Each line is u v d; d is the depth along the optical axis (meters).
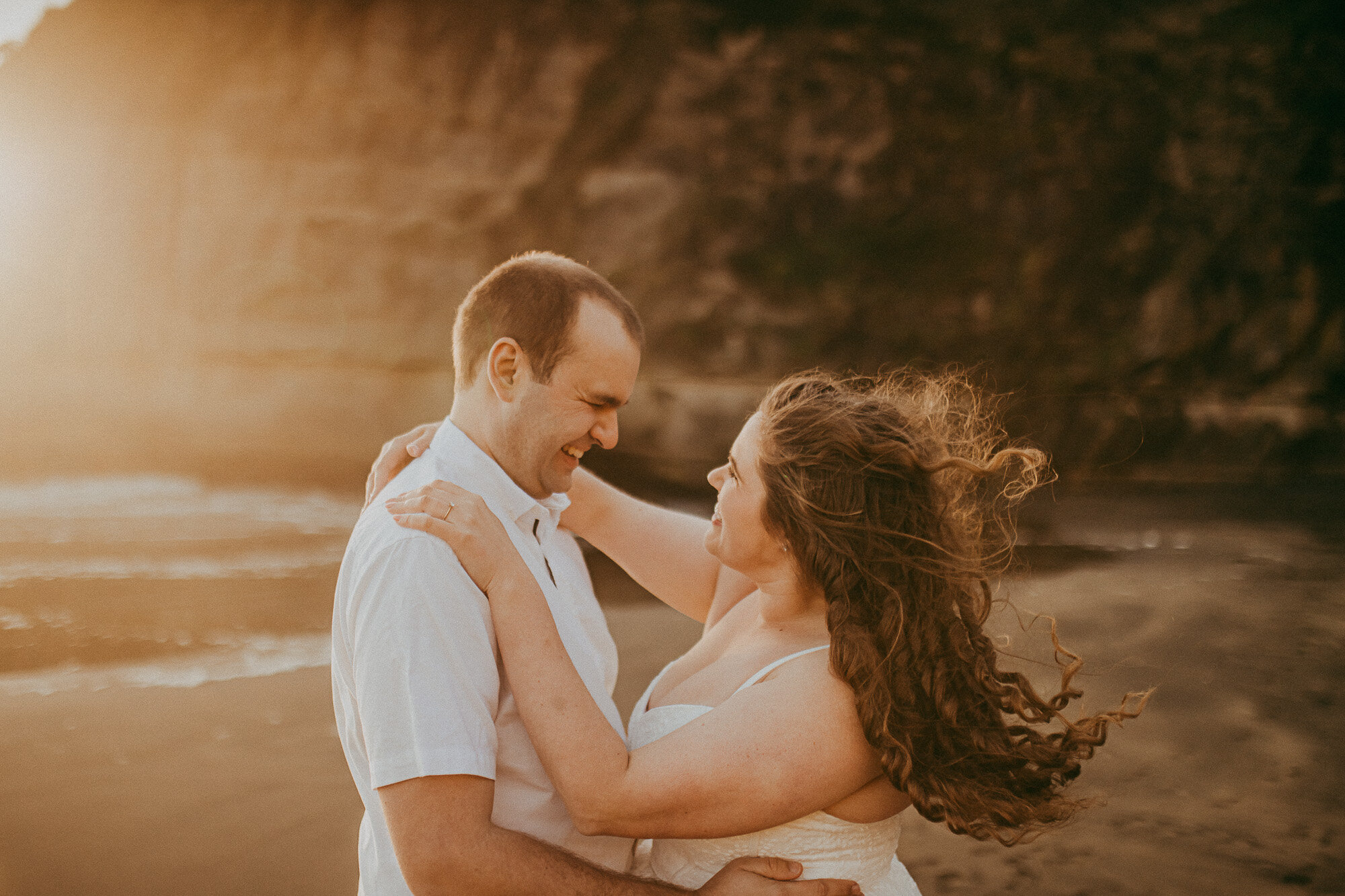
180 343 17.12
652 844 1.85
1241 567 9.41
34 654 6.41
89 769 4.38
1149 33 17.61
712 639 1.98
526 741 1.61
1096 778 4.20
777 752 1.50
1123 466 16.98
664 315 16.19
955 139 17.09
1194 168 17.62
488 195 16.55
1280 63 17.56
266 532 11.42
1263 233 17.78
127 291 17.30
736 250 16.39
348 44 16.62
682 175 16.48
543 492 1.81
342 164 16.64
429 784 1.42
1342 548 10.56
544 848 1.51
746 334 16.27
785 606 1.75
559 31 16.53
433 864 1.42
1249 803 3.94
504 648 1.56
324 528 11.80
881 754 1.50
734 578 2.13
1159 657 6.01
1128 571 9.14
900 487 1.65
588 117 16.55
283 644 6.75
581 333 1.68
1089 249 17.39
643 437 15.53
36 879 3.33
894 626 1.56
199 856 3.54
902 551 1.60
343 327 16.67
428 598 1.47
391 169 16.66
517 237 16.55
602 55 16.53
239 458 16.69
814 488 1.62
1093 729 1.69
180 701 5.40
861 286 16.66
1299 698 5.25
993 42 17.31
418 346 16.56
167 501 13.75
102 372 17.25
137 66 17.50
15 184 17.39
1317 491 15.48
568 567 1.97
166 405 16.97
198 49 17.27
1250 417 17.30
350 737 1.65
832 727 1.53
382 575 1.50
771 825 1.53
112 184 17.38
